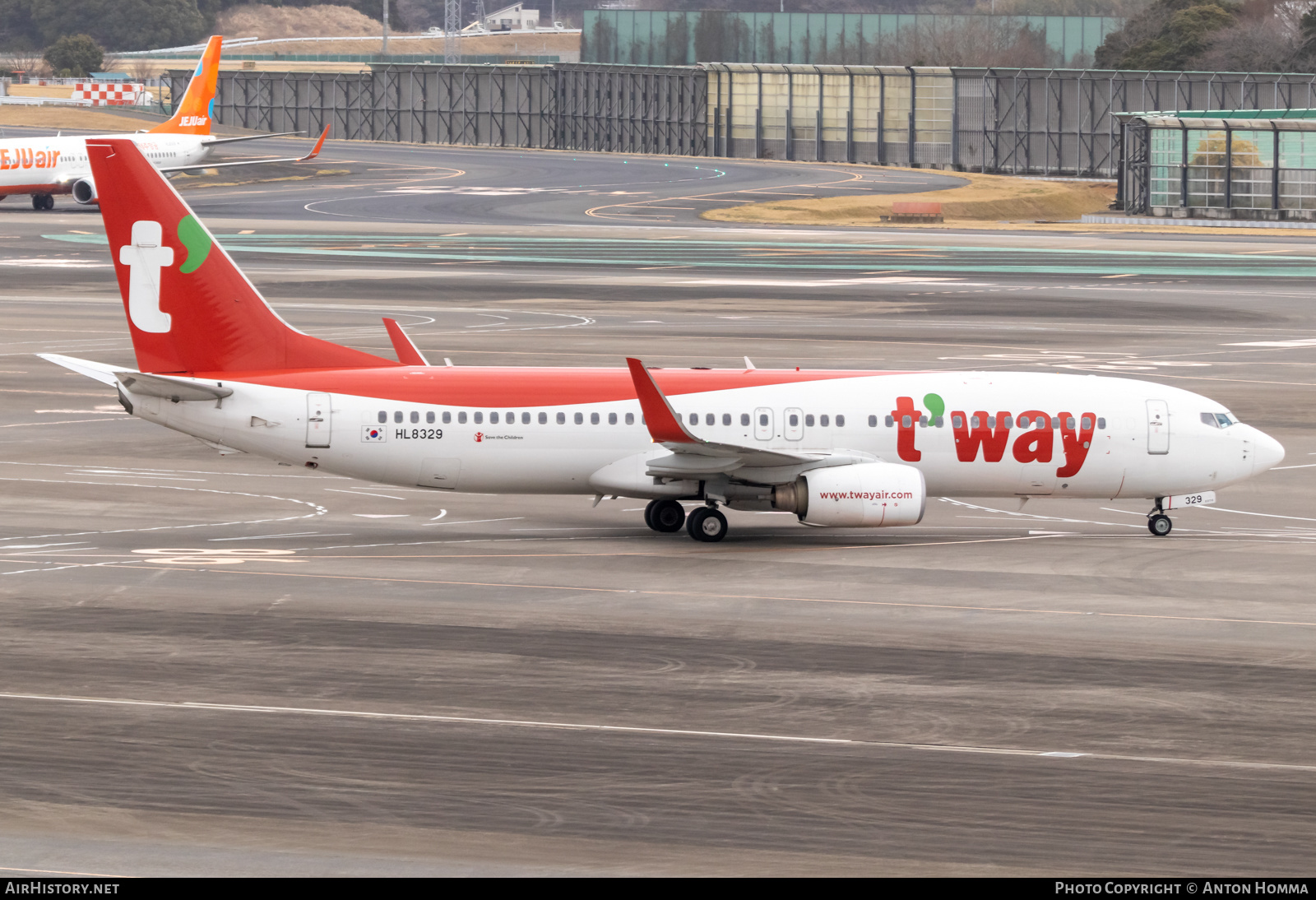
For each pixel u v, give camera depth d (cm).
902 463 16238
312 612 12625
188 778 8731
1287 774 9012
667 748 9350
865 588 13825
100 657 11169
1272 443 16850
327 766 8956
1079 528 17288
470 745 9362
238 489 18700
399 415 15638
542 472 15862
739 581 14038
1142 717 10094
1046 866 7638
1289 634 12294
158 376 15075
